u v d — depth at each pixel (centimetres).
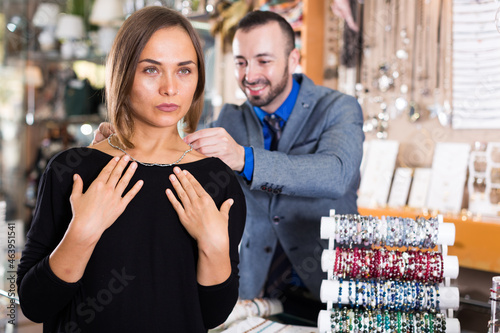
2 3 449
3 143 498
